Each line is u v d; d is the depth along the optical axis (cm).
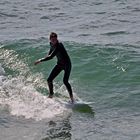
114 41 6166
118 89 4384
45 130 3547
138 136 3397
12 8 9369
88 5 9581
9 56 5431
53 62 5175
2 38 6544
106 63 5016
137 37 6488
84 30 7188
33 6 9606
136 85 4441
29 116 3816
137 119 3709
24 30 7294
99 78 4700
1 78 4669
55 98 4197
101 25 7550
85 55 5325
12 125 3644
